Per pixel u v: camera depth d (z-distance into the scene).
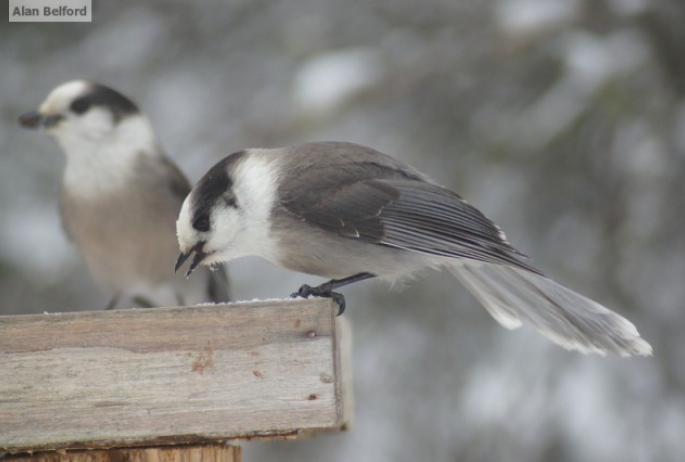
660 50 11.92
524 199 12.30
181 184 9.10
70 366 5.50
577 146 12.23
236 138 13.52
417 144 13.05
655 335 11.55
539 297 7.34
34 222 13.31
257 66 14.43
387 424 12.15
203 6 14.56
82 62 14.32
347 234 7.13
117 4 14.64
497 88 13.21
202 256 7.13
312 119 13.09
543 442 11.45
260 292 12.85
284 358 5.44
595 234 12.05
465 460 11.64
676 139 11.77
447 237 7.16
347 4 14.32
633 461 11.21
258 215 7.08
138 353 5.49
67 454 5.65
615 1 12.38
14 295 13.09
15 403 5.48
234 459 5.81
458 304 12.30
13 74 14.09
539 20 12.66
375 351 12.34
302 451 12.21
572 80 12.27
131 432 5.47
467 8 13.69
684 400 11.40
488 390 11.77
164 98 14.30
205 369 5.47
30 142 13.66
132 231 8.96
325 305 5.45
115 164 8.97
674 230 11.73
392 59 13.42
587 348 7.20
